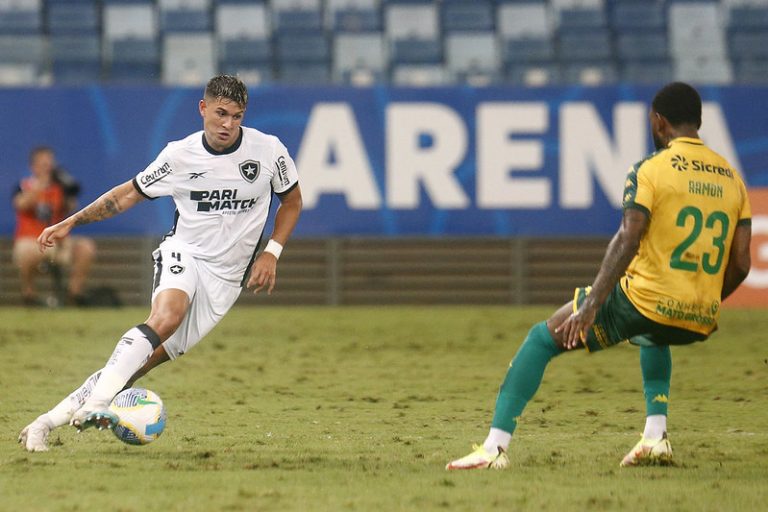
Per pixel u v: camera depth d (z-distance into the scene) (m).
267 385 29.47
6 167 52.53
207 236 19.67
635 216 16.86
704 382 30.52
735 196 17.52
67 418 19.69
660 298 17.14
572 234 54.00
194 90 53.22
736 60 65.38
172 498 15.51
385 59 64.75
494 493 15.91
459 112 53.75
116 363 18.53
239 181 19.56
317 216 53.94
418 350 37.91
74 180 52.97
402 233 54.03
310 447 20.31
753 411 25.42
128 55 63.66
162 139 53.06
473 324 46.44
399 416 24.44
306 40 65.12
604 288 16.81
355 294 54.38
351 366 33.72
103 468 17.83
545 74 64.25
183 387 28.91
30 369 32.41
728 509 14.94
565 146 53.78
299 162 53.66
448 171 53.88
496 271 54.19
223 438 21.30
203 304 19.75
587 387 29.31
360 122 53.62
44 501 15.27
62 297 53.16
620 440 21.23
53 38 63.44
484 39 65.56
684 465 18.36
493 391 28.62
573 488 16.31
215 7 66.06
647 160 17.27
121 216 53.56
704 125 53.75
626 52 65.19
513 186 53.91
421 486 16.44
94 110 52.88
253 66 64.12
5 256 53.00
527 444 20.72
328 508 14.92
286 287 54.31
